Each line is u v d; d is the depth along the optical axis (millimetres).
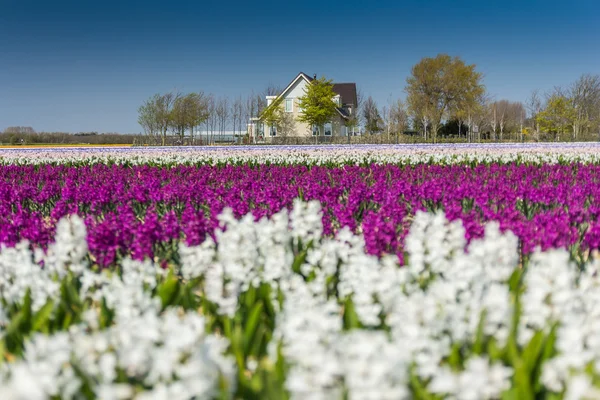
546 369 2980
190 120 54625
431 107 67750
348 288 4402
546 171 15570
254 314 3676
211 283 4133
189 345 2795
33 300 4324
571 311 3516
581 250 6555
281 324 3264
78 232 5172
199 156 21938
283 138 57031
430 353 3105
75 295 4422
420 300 3375
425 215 5367
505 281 4609
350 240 5141
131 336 3098
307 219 5785
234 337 3441
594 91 58781
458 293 4172
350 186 12258
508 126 76000
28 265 4645
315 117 56906
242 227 5148
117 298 4016
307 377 2580
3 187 11391
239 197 9719
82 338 3088
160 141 55625
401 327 3266
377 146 33688
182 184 12266
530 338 3398
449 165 17781
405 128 67500
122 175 15211
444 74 69125
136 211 10438
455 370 3211
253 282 4465
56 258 5137
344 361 2625
